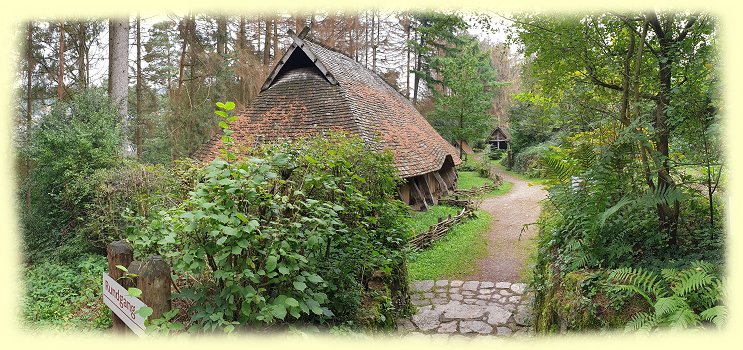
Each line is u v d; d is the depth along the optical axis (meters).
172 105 17.92
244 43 20.00
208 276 3.41
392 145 12.47
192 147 17.94
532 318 5.82
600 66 5.09
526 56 5.62
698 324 2.98
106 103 11.31
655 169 4.17
